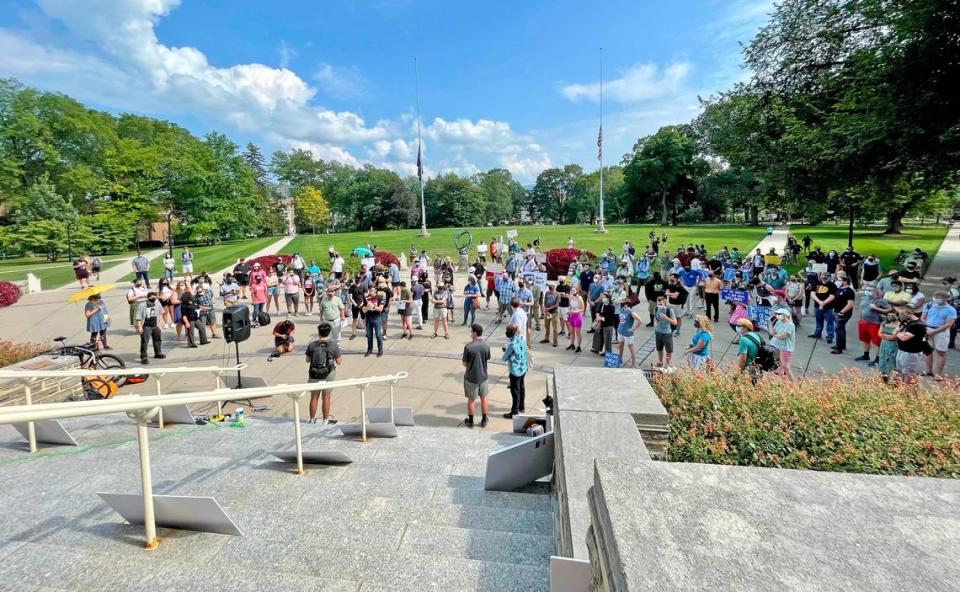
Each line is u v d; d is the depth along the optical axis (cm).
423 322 1731
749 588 143
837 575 149
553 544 361
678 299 1443
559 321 1602
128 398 289
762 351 827
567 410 424
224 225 6481
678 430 534
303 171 10825
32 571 280
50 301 2247
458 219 9869
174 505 324
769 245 3916
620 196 8200
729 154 2681
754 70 2452
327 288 1423
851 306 1203
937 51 1562
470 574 306
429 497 458
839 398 571
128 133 7038
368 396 1076
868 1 1795
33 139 5334
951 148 1691
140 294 1634
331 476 507
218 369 812
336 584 278
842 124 1834
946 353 1080
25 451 554
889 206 2838
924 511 179
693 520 174
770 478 198
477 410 986
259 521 369
